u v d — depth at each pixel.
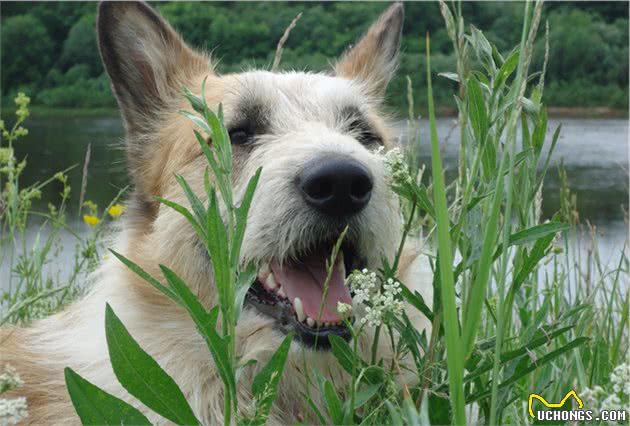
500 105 0.62
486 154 0.63
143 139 0.87
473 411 0.76
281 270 0.73
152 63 0.90
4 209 1.01
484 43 0.63
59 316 0.85
